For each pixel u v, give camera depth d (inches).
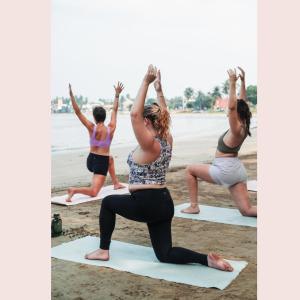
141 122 127.3
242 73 192.1
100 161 229.1
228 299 111.7
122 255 144.0
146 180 132.5
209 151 416.8
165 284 121.3
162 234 136.3
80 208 209.6
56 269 132.1
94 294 115.4
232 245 154.9
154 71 128.1
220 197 235.6
